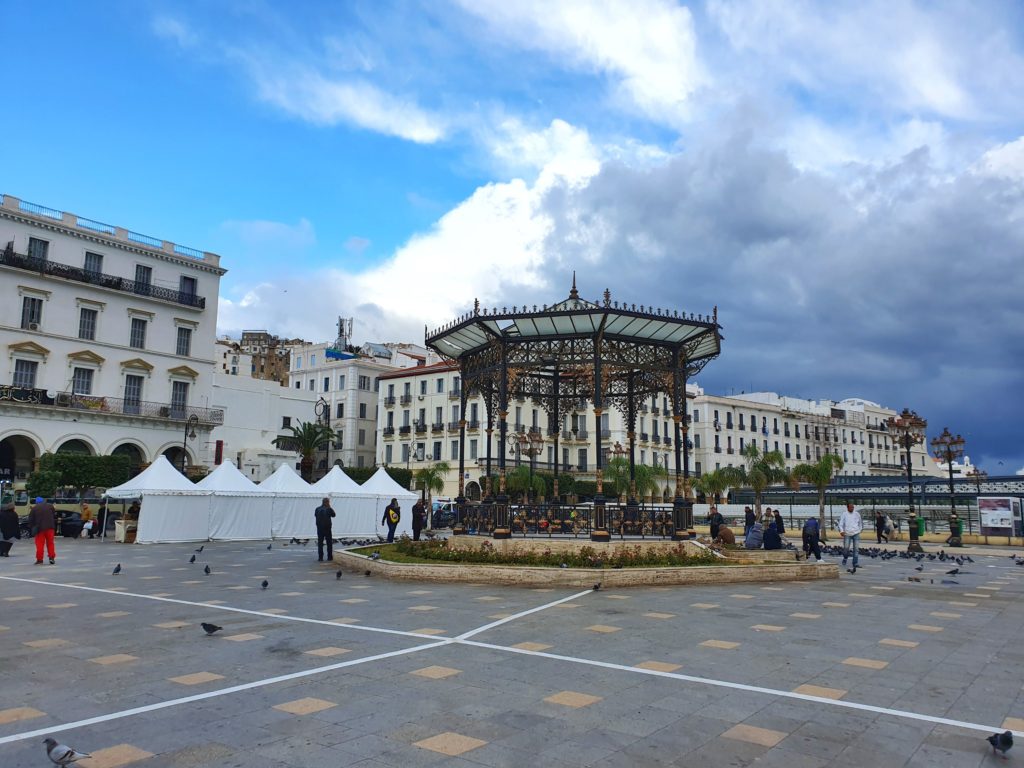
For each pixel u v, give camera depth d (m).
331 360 84.31
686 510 19.45
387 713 6.02
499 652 8.42
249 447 63.78
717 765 4.91
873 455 111.44
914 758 5.05
